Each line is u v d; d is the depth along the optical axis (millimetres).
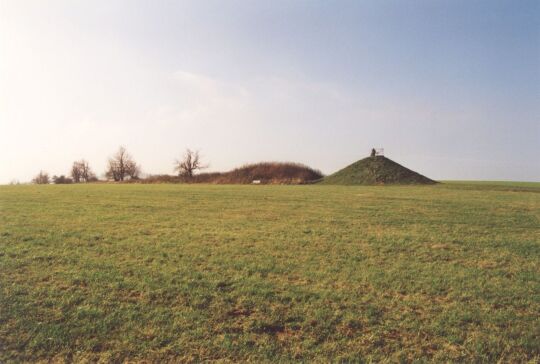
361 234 18625
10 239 15797
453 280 12273
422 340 8672
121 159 107000
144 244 15875
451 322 9445
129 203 29406
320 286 11570
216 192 42250
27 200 29688
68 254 14055
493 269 13516
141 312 9633
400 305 10359
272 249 15656
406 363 7887
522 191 49719
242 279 11992
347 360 7953
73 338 8523
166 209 26438
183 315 9547
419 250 15820
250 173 92250
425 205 30266
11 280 11336
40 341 8367
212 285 11391
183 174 95625
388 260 14352
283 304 10266
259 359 7922
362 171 77438
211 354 8070
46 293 10508
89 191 41219
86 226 19156
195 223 21062
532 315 9922
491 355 8188
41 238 16172
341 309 10047
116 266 12898
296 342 8562
